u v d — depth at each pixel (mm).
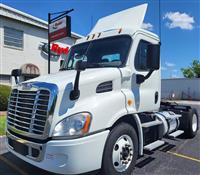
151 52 4832
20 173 5039
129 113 4781
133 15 5824
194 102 32188
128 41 5223
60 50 22781
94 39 5746
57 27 15102
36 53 21156
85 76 4324
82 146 3873
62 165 3795
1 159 5844
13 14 19297
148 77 5262
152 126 5875
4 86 15117
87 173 4129
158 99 5984
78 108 4020
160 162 5812
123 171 4613
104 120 4211
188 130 8117
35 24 20781
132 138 4824
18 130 4309
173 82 39406
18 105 4426
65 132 3861
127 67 5023
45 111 3908
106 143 4281
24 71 19984
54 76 4621
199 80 37406
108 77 4586
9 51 19266
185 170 5328
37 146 3951
